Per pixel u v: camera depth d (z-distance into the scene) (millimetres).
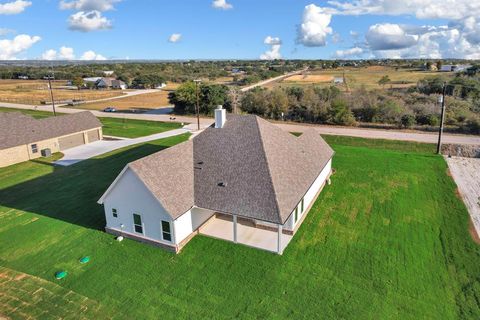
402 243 20453
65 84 151625
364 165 34688
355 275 17547
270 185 20078
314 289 16531
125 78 149875
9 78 187000
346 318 14750
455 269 18016
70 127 44906
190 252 19688
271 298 15969
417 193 27625
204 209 21875
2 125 39031
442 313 15000
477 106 54375
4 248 20344
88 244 20688
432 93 67688
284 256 19188
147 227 20297
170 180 20938
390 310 15172
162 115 71188
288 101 64438
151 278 17484
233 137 23984
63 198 27750
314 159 27250
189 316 14969
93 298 16141
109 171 34656
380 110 56156
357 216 23859
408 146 42219
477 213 24156
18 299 16109
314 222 23047
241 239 20906
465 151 38844
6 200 27531
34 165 37438
